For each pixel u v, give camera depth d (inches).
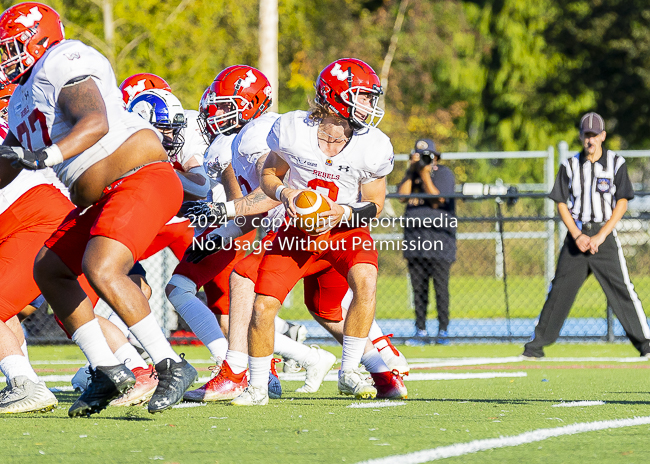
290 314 1550.2
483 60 3826.3
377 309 1690.5
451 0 3782.0
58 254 514.0
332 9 3533.5
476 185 1196.5
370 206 587.2
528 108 3799.2
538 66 3757.4
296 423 514.6
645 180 2935.5
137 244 483.2
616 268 1033.5
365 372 789.9
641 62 3725.4
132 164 497.0
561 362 1005.2
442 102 3873.0
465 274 2071.9
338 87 555.8
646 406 596.1
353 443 440.5
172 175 509.7
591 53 3801.7
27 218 571.2
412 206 1234.6
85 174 493.0
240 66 678.5
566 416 541.6
